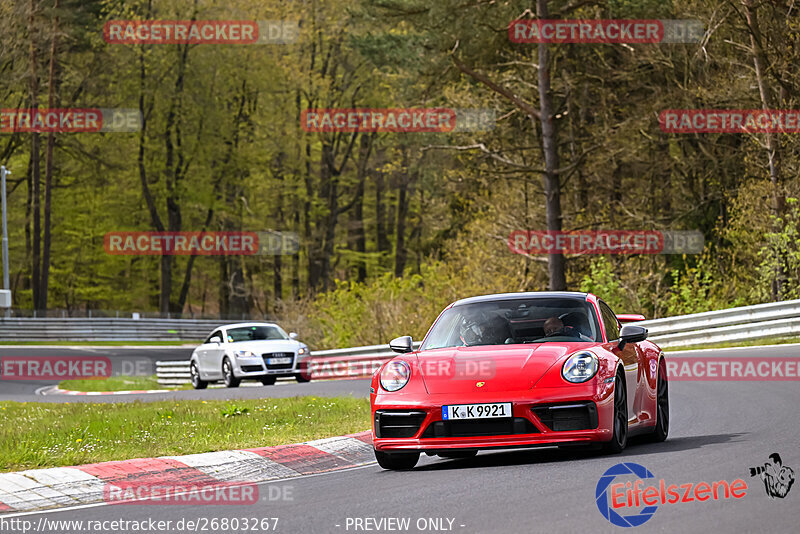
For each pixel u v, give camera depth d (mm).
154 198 161250
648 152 95438
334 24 151250
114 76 150125
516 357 21828
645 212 94750
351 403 37938
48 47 138750
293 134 159500
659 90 91750
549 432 20812
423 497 17953
